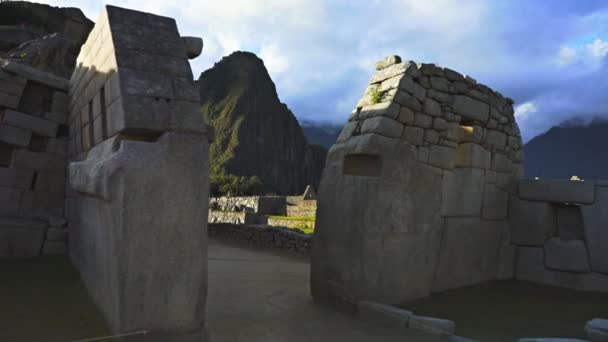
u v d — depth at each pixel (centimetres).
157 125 371
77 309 427
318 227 632
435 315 524
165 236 361
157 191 359
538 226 711
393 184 570
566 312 533
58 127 761
